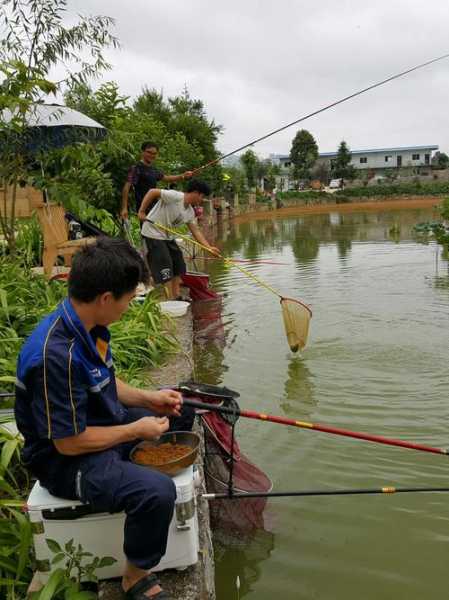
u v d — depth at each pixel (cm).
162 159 1480
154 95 2298
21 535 235
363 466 402
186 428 287
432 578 301
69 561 224
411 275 1072
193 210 705
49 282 530
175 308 638
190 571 240
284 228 2423
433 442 431
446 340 661
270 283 1039
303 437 444
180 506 229
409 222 2581
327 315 787
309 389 534
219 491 352
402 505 362
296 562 316
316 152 5859
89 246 216
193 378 464
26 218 836
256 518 349
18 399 217
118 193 901
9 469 295
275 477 389
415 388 529
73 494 219
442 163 6353
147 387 429
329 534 337
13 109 458
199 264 1316
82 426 209
